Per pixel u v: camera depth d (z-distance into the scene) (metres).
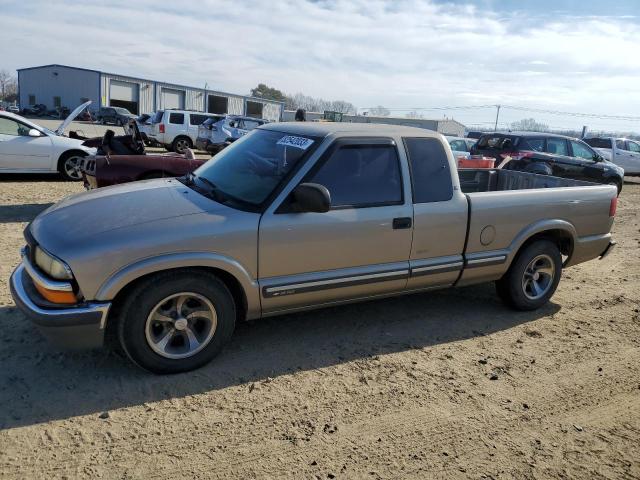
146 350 3.54
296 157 4.02
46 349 3.91
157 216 3.61
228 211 3.75
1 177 11.79
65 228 3.53
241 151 4.57
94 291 3.30
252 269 3.77
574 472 3.00
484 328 4.89
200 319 3.75
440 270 4.59
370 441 3.14
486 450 3.14
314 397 3.56
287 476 2.81
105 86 51.41
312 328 4.63
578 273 6.93
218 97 56.84
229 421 3.24
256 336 4.40
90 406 3.29
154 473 2.77
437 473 2.91
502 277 5.17
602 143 20.70
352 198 4.12
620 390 3.92
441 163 4.55
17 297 3.49
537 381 3.98
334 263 4.09
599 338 4.82
